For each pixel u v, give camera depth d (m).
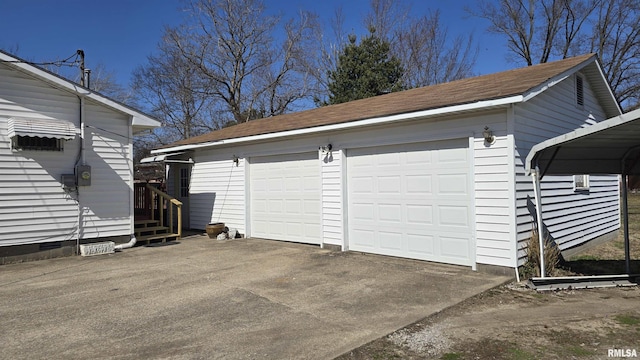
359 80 24.25
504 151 6.43
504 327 4.34
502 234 6.45
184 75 29.52
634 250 9.16
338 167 8.96
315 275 6.77
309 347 3.89
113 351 3.87
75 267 7.76
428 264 7.34
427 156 7.51
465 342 3.97
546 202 7.39
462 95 7.29
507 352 3.73
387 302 5.25
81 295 5.81
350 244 8.86
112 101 9.55
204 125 30.67
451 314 4.79
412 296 5.48
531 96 6.23
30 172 8.53
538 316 4.68
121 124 9.91
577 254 8.66
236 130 13.07
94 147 9.43
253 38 29.09
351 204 8.84
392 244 8.09
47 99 8.77
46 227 8.69
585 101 9.48
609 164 6.64
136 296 5.72
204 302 5.38
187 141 13.88
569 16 25.31
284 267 7.43
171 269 7.45
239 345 3.96
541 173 6.15
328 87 25.95
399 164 7.95
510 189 6.35
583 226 9.11
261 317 4.76
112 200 9.68
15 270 7.54
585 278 5.99
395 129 7.92
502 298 5.38
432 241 7.45
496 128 6.53
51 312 5.06
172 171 14.34
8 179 8.27
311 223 9.82
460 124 6.97
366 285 6.08
